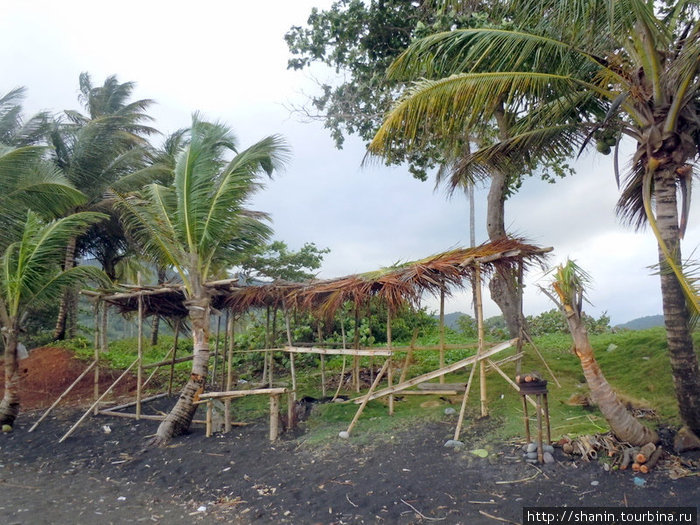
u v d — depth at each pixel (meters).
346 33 11.91
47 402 13.54
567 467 6.25
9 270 10.97
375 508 5.82
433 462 6.88
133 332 38.03
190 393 9.52
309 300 9.19
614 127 7.50
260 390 8.81
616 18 6.07
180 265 10.25
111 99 24.20
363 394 10.68
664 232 6.69
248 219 10.76
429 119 7.39
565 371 10.59
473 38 6.92
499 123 10.12
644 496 5.45
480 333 8.14
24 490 7.21
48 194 13.88
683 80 6.30
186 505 6.50
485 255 7.92
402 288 7.93
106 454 8.84
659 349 10.05
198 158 9.73
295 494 6.43
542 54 7.00
